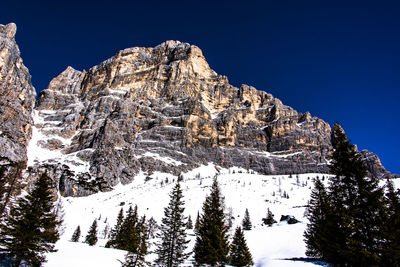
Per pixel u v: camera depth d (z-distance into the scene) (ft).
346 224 65.62
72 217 456.45
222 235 117.19
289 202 592.19
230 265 144.66
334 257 68.90
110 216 484.33
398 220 61.00
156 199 584.40
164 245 131.64
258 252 180.45
